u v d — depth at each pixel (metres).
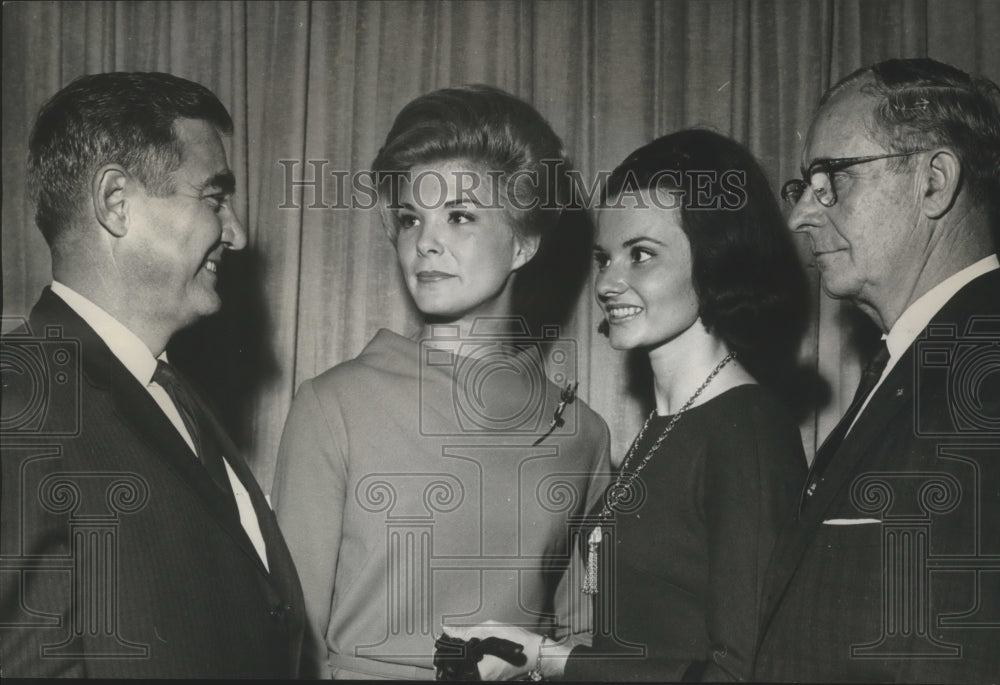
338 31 1.99
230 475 1.61
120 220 1.53
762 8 1.94
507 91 1.95
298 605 1.59
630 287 1.75
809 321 1.77
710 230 1.73
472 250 1.83
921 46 1.93
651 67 1.94
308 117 1.96
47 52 1.98
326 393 1.82
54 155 1.53
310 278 1.92
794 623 1.52
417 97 1.95
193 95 1.63
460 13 1.96
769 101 1.92
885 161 1.65
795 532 1.55
